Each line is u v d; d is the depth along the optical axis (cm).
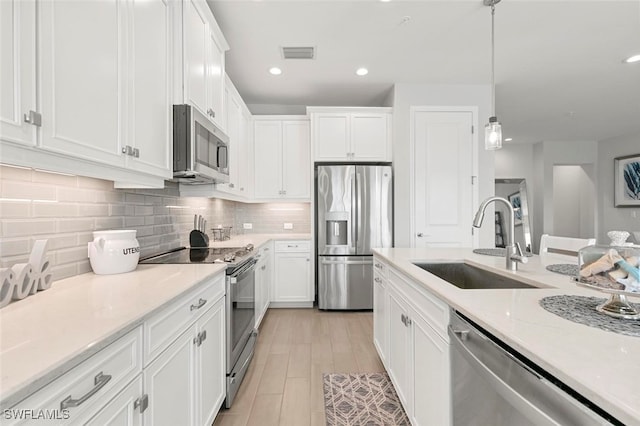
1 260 110
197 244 262
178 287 125
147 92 153
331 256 373
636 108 469
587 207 694
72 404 67
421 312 144
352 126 386
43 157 97
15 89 84
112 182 171
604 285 84
